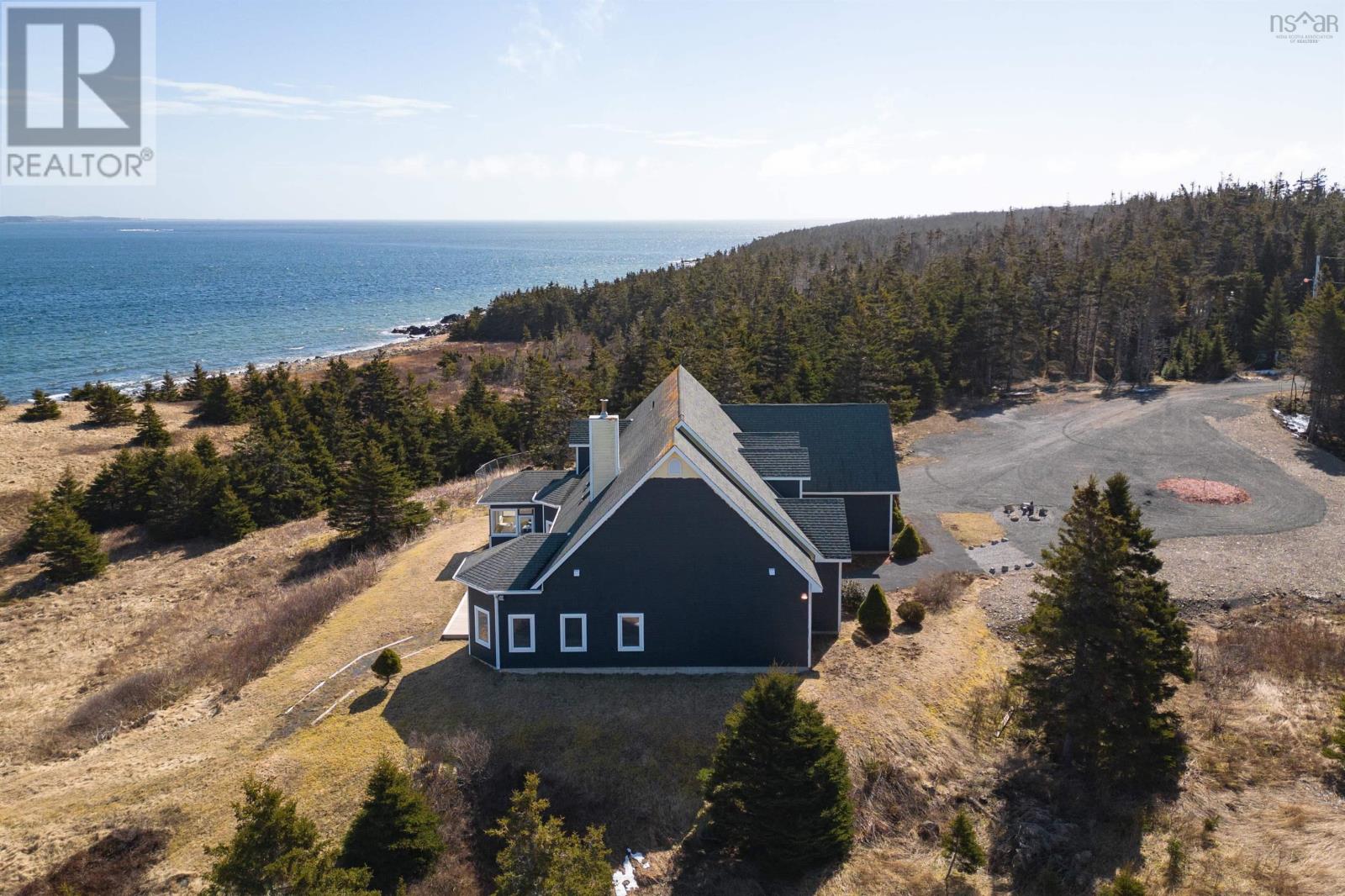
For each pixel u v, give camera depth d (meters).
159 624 36.56
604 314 119.25
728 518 26.48
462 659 28.17
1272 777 23.94
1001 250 115.62
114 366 108.94
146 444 63.03
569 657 27.22
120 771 22.95
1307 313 60.78
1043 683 23.97
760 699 19.62
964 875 20.27
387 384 67.69
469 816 20.97
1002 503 44.53
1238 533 39.91
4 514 51.38
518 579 26.81
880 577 34.97
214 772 22.38
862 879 20.00
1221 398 65.44
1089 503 22.61
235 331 143.25
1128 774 23.50
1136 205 151.38
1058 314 81.06
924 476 49.81
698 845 20.73
